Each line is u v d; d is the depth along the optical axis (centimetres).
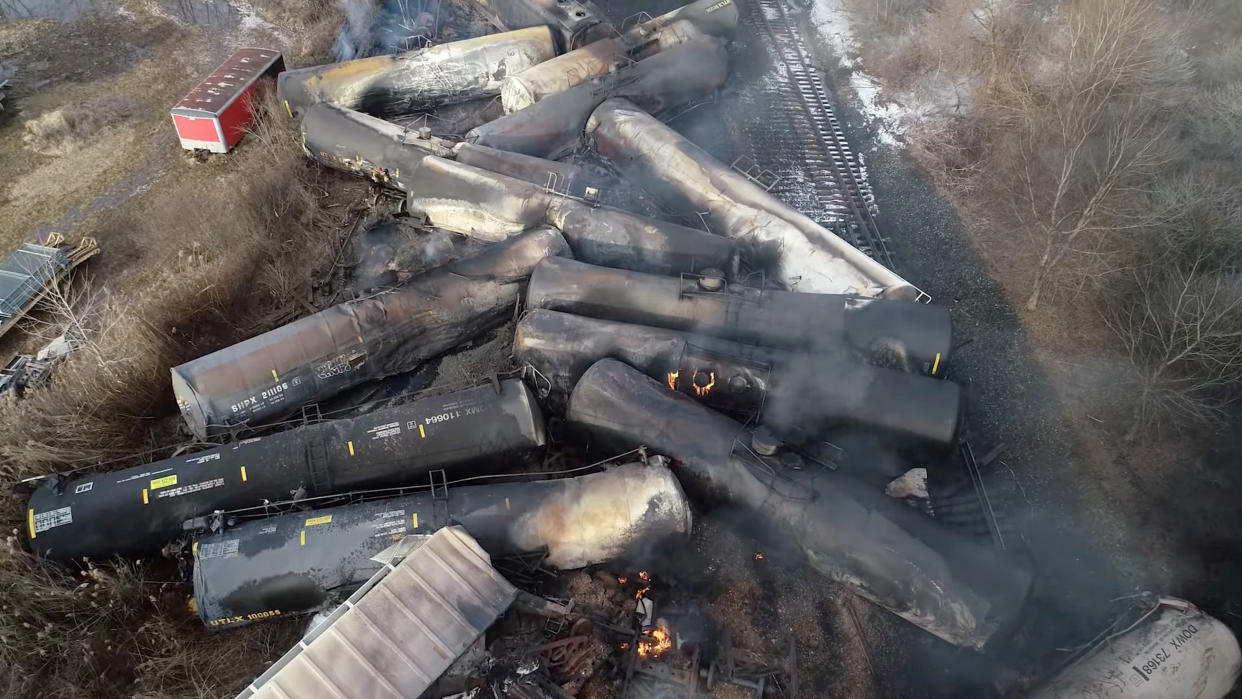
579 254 2072
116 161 2623
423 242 2264
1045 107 2459
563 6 2942
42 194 2502
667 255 2005
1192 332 1731
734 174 2244
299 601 1446
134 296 2125
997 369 1975
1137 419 1809
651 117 2436
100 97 2884
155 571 1584
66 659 1415
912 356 1722
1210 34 2664
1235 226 1881
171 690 1392
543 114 2444
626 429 1634
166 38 3194
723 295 1833
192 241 2264
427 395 1900
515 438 1627
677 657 1444
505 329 2067
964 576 1362
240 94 2614
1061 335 2038
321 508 1549
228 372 1733
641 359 1748
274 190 2362
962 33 2878
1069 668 1362
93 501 1508
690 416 1614
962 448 1812
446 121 2802
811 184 2503
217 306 2039
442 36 3225
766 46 3091
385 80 2678
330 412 1894
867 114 2792
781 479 1498
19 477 1602
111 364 1798
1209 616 1376
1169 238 1939
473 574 1378
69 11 3331
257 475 1558
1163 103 2308
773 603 1541
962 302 2145
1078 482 1759
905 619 1455
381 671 1256
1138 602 1457
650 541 1496
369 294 2020
